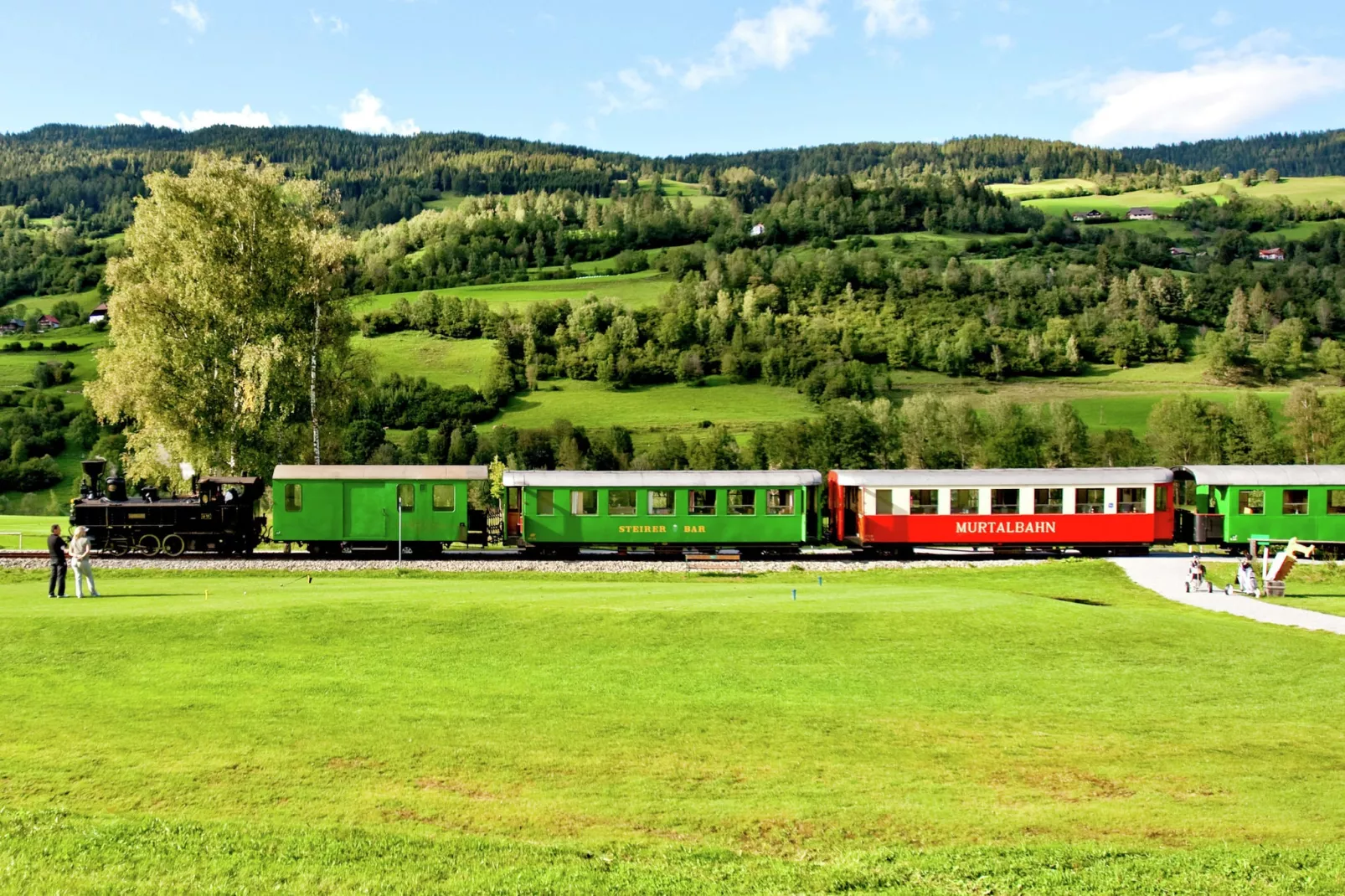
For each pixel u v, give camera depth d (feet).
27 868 33.12
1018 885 33.91
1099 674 65.77
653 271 581.12
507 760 47.24
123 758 45.96
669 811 41.45
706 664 66.28
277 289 167.22
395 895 32.17
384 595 88.28
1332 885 33.86
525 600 84.38
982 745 51.01
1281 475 143.64
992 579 120.16
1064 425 333.21
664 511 140.26
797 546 143.54
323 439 177.47
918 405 340.39
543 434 342.44
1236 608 97.81
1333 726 55.21
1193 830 39.75
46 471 310.24
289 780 43.83
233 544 134.10
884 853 36.78
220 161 167.53
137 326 156.04
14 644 66.08
